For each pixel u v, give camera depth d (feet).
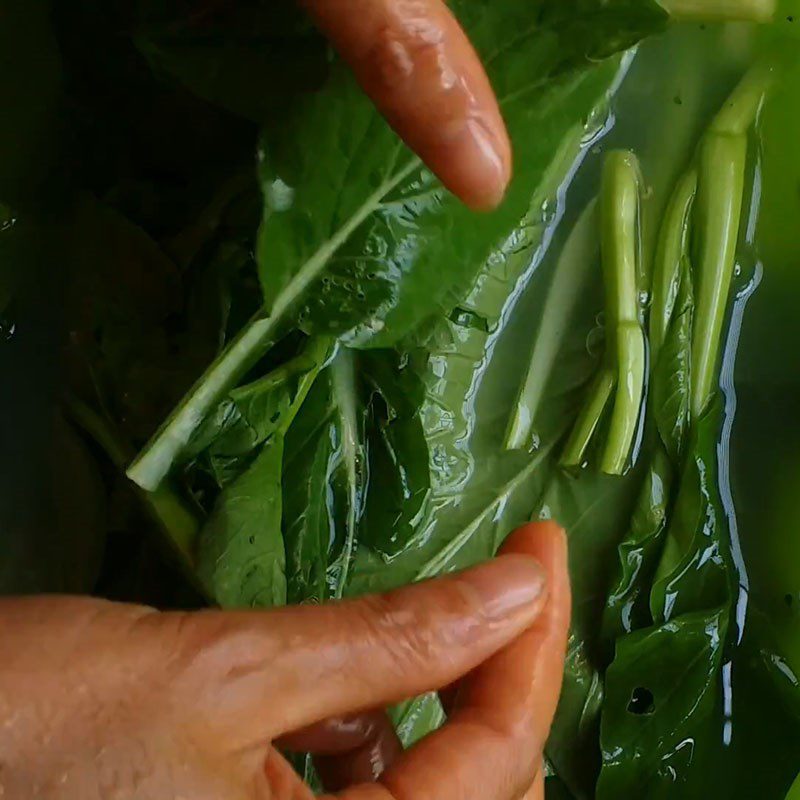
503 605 1.66
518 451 1.98
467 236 1.82
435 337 1.93
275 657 1.61
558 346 1.98
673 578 1.94
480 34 1.79
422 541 1.95
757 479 1.96
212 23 1.84
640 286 1.97
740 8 1.93
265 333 1.81
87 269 1.95
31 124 1.96
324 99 1.79
